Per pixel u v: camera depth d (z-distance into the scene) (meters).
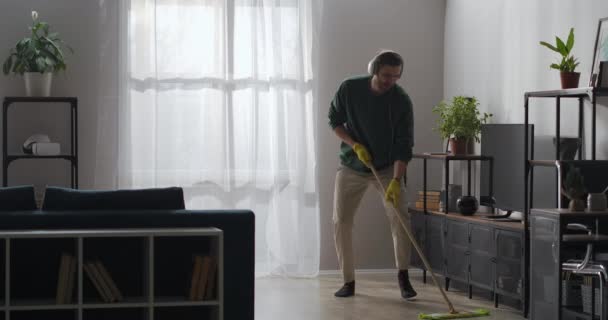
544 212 4.27
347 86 5.58
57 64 6.20
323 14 6.84
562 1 5.25
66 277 3.84
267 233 6.66
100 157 6.44
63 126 6.50
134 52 6.47
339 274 6.80
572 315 4.23
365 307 5.36
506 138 5.58
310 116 6.68
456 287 6.14
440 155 6.13
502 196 5.63
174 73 6.52
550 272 4.24
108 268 4.04
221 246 3.86
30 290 3.98
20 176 6.45
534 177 5.20
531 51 5.61
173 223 4.02
